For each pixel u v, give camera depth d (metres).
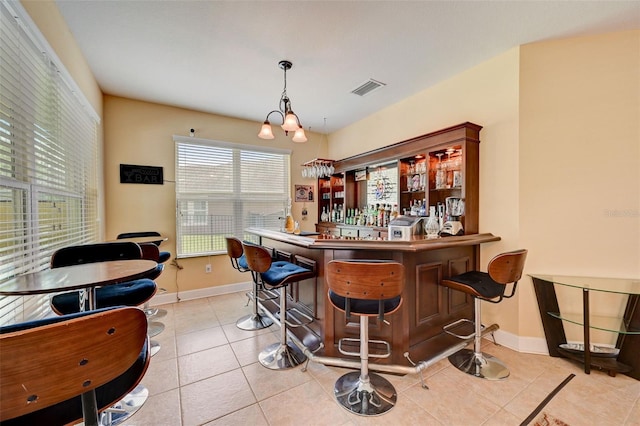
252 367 2.02
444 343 2.19
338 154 4.64
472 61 2.52
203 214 3.70
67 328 0.69
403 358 1.92
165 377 1.90
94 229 2.71
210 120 3.75
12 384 0.64
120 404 1.61
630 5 1.82
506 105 2.36
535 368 2.01
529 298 2.26
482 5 1.83
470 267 2.46
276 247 2.87
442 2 1.80
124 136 3.20
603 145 2.12
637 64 2.06
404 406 1.62
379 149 3.43
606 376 1.90
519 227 2.27
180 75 2.73
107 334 0.77
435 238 2.08
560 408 1.60
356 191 4.34
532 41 2.22
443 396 1.71
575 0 1.78
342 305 1.65
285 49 2.32
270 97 3.26
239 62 2.52
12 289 1.11
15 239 1.35
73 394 0.73
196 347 2.31
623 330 1.94
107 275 1.36
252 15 1.91
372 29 2.07
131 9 1.84
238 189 3.97
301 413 1.57
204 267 3.68
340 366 1.85
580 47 2.16
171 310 3.17
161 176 3.41
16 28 1.35
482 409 1.59
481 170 2.54
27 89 1.48
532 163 2.25
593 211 2.14
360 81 2.90
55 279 1.28
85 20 1.93
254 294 2.86
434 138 2.74
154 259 2.46
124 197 3.20
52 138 1.78
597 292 2.14
